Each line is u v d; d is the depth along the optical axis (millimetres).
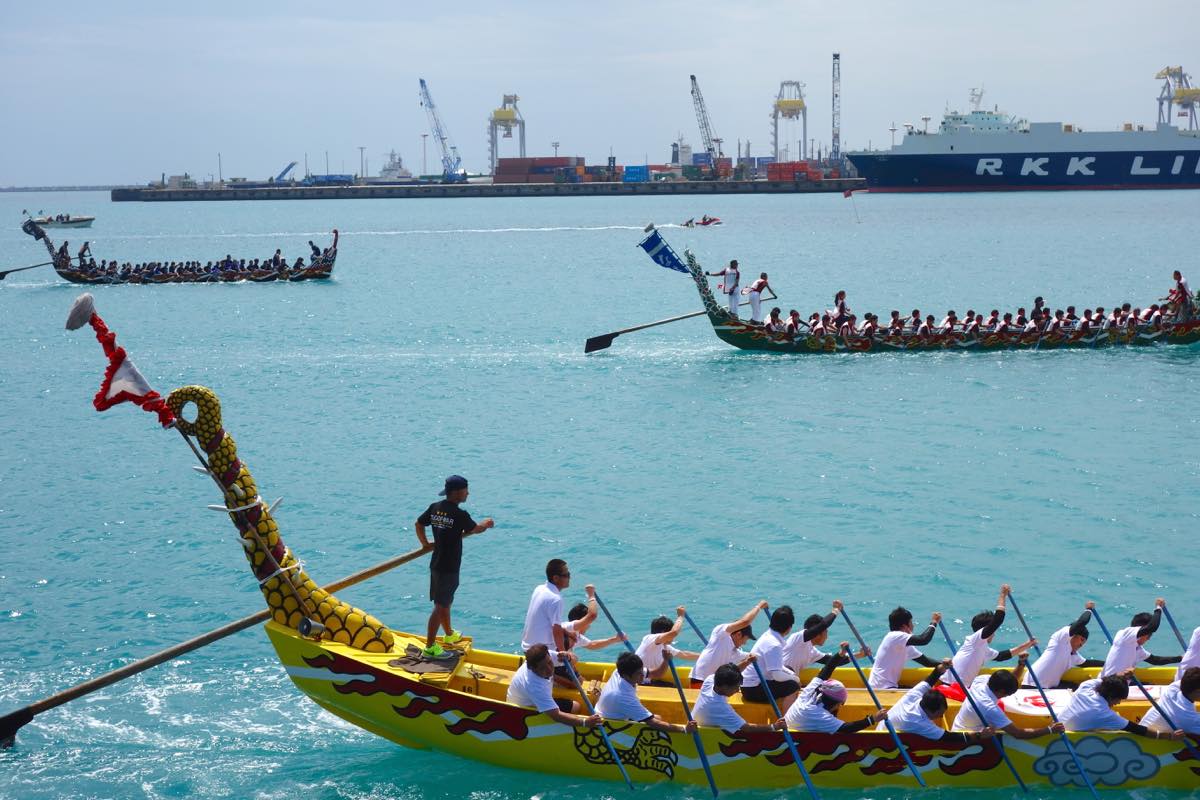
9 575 21016
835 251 97188
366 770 14555
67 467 28906
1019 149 195000
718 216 162625
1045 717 14016
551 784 14219
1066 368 39906
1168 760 13758
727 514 24125
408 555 15109
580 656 17516
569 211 191125
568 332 52281
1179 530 22438
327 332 52688
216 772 14484
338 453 30047
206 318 57781
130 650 17844
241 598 19969
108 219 191000
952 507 24203
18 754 14859
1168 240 101250
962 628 18125
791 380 39094
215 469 14211
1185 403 33938
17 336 52312
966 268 80250
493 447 30531
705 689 13883
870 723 13719
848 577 20281
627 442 30828
